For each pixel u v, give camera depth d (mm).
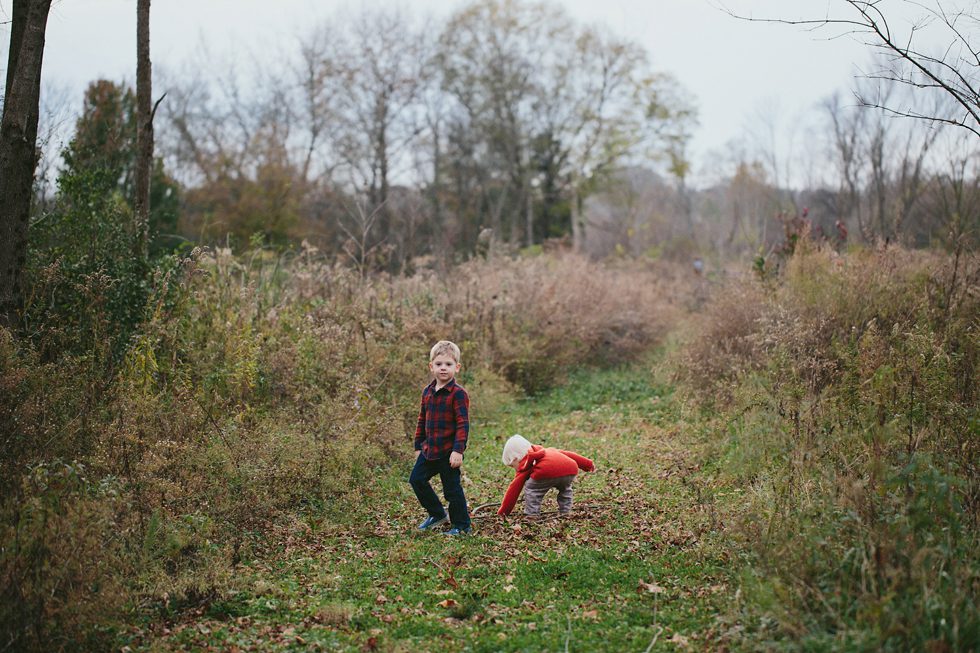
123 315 8344
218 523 5750
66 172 9312
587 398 12078
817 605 4059
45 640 3902
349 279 11984
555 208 43906
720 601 4516
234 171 30234
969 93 6070
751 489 5953
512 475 8062
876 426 5188
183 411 6770
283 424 7527
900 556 4043
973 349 7020
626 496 7074
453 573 5207
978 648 3492
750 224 26641
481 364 11547
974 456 5324
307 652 4098
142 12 9734
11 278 6840
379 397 9188
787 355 7930
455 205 39188
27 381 5594
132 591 4641
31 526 4152
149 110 9773
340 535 6082
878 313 8875
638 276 20906
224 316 9023
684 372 10883
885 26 5738
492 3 39875
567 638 4109
